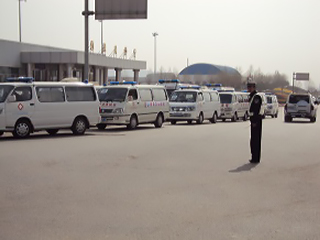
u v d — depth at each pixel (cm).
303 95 3528
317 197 789
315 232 583
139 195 777
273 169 1080
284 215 665
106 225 600
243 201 748
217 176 973
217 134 2044
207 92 3170
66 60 4850
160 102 2539
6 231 570
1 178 900
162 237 554
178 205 712
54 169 1012
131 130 2247
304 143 1708
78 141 1609
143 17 2556
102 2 2586
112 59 5597
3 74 4831
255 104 1173
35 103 1725
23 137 1703
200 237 556
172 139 1758
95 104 1955
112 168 1044
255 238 555
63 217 634
